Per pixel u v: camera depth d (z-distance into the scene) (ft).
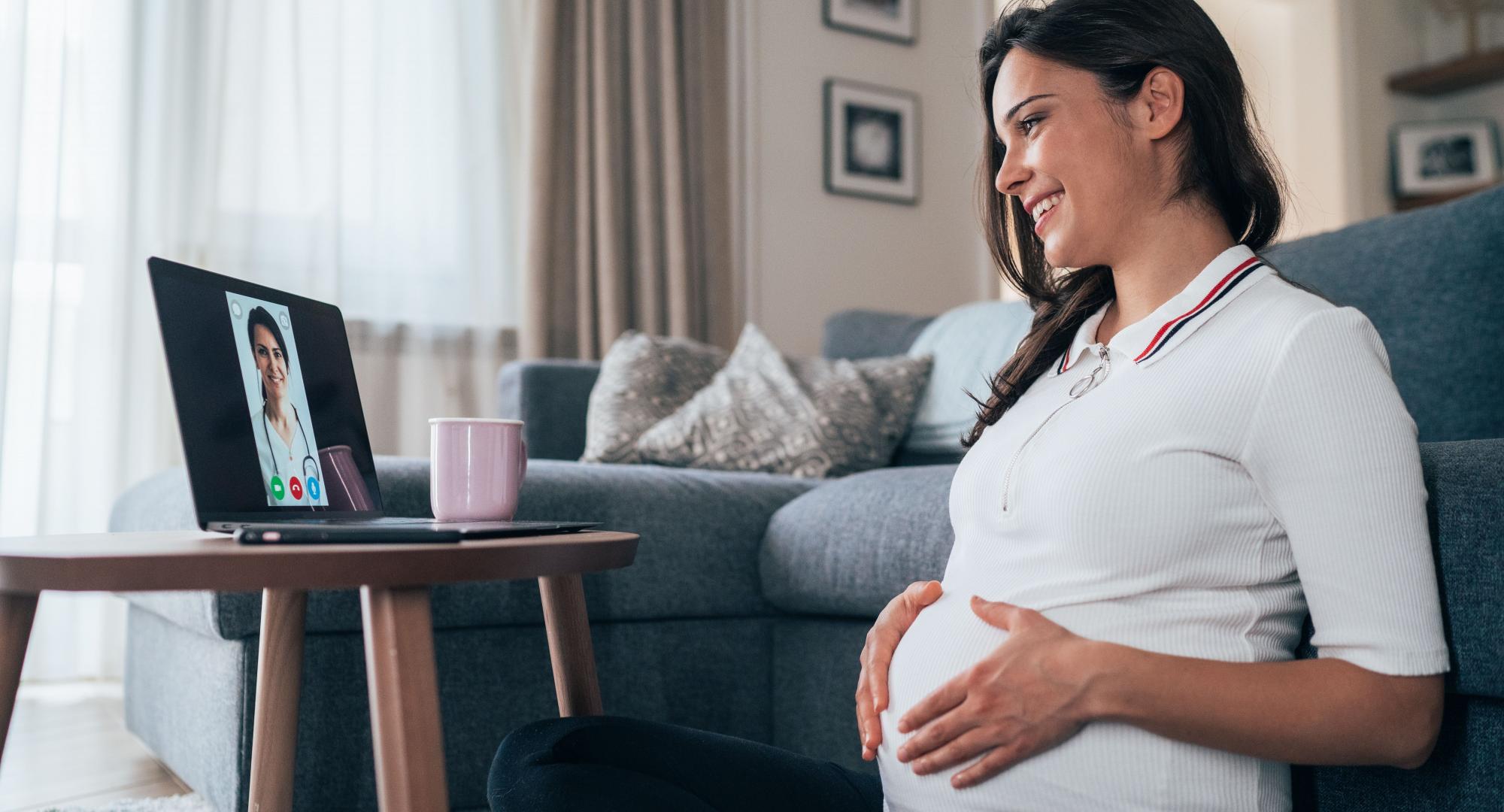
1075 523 2.83
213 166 9.93
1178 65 3.04
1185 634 2.72
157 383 9.81
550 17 11.16
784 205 12.39
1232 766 2.65
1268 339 2.74
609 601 5.56
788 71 12.48
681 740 3.26
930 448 8.38
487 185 11.25
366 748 5.00
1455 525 2.91
